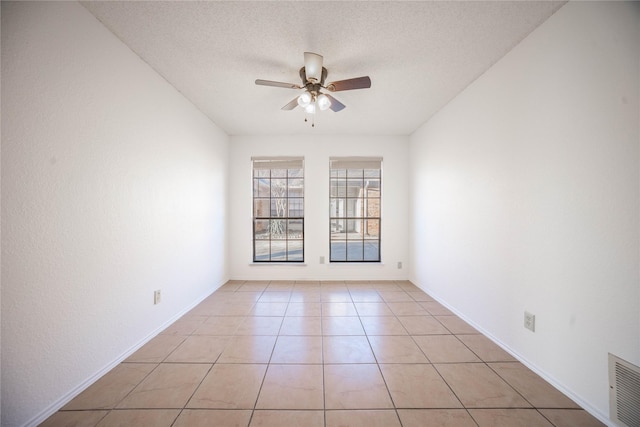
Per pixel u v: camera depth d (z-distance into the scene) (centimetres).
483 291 236
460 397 156
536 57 179
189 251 295
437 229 327
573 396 153
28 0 130
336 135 423
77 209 158
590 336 144
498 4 160
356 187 444
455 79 248
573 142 153
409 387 165
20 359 129
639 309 124
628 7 127
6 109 122
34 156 134
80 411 144
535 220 180
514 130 199
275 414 143
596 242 141
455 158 284
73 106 154
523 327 190
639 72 123
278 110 321
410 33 186
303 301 324
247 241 423
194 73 238
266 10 165
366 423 137
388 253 427
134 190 207
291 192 441
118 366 187
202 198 326
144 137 219
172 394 158
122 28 180
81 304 161
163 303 246
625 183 128
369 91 273
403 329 246
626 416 128
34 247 134
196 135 311
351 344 218
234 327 251
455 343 220
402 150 427
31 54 132
